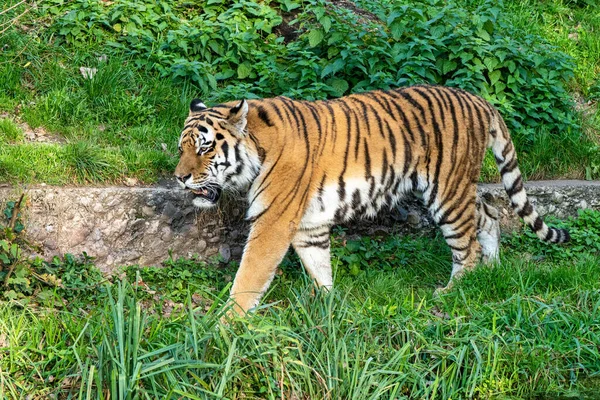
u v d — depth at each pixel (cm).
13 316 703
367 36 1110
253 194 781
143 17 1111
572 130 1151
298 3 1196
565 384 712
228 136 758
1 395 620
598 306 773
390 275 879
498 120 887
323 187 796
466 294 818
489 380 693
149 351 646
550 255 976
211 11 1159
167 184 902
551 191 1042
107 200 842
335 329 697
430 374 701
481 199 961
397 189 840
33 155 860
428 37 1095
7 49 1020
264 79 1060
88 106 991
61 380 641
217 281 845
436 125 836
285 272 870
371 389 675
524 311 767
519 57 1133
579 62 1302
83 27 1067
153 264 865
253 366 656
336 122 805
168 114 1009
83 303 760
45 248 822
